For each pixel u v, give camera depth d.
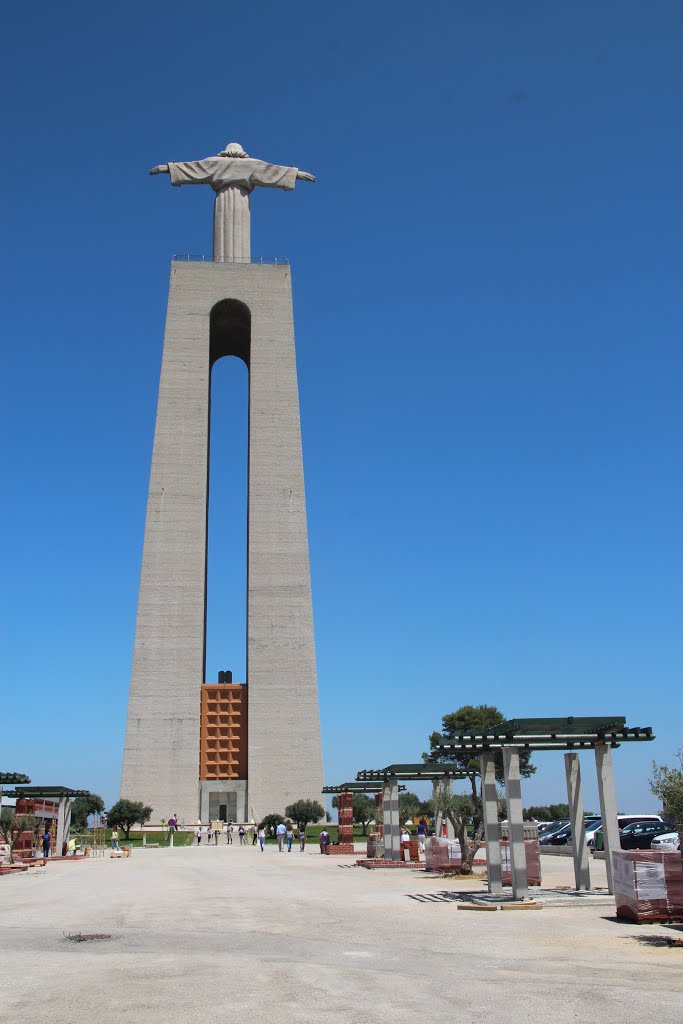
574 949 12.82
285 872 31.16
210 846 53.28
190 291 75.06
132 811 58.19
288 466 71.25
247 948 13.07
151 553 67.56
